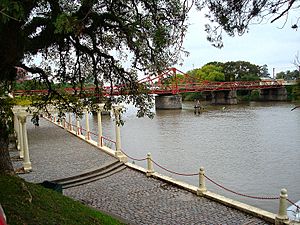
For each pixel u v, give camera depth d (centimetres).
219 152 3039
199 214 1247
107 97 1134
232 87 8081
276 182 2108
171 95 7325
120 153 2131
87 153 2327
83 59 1134
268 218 1159
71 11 839
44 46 872
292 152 2956
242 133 4022
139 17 797
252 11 480
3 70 874
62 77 1146
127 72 1061
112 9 848
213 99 8675
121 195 1500
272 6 457
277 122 4809
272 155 2867
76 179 1716
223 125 4712
